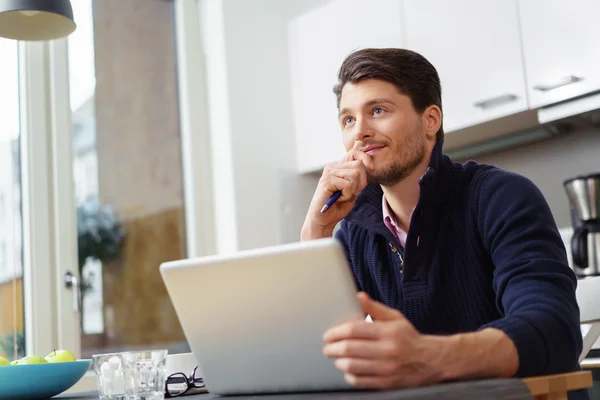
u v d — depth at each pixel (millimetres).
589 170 2906
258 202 3461
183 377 1229
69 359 1433
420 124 1478
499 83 2818
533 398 889
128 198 3225
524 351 978
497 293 1203
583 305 1564
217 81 3502
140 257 3223
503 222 1265
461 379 949
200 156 3496
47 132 2998
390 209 1523
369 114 1470
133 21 3379
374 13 3283
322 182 1509
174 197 3408
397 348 872
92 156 3121
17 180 2900
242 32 3555
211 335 1016
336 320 907
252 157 3475
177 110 3498
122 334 3096
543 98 2676
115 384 1103
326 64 3490
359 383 889
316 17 3561
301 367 951
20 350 2811
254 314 962
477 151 3176
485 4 2879
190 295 1007
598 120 2844
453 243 1382
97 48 3213
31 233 2891
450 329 1387
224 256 957
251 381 1010
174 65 3521
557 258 1163
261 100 3561
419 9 3109
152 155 3354
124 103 3277
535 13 2721
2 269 2812
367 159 1475
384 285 1468
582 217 2488
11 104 2920
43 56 3027
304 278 908
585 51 2562
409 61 1474
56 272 2936
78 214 3041
